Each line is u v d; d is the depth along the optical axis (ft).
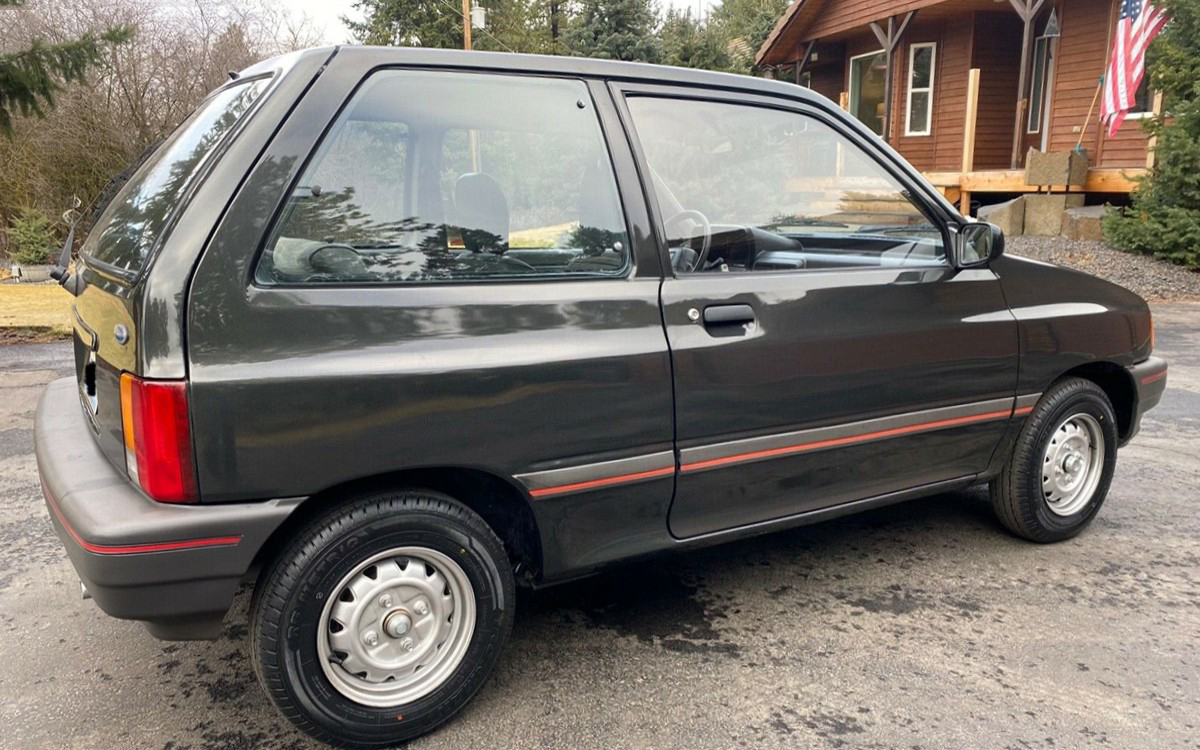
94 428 8.51
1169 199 39.42
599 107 8.79
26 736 8.02
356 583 7.56
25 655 9.45
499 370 7.77
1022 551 12.25
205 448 6.73
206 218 6.90
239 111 7.66
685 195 9.35
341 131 7.51
